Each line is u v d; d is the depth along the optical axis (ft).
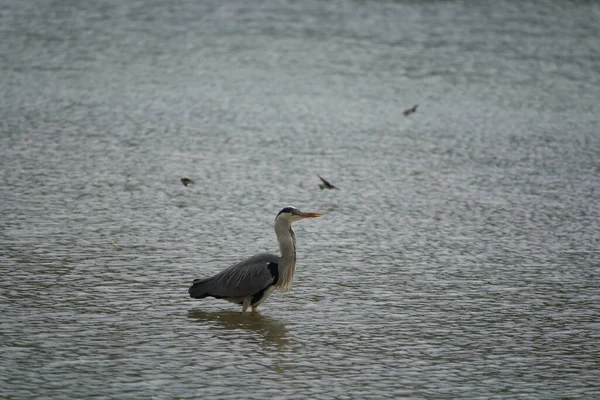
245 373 44.91
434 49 156.66
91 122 106.63
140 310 53.21
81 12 182.60
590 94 129.29
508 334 50.60
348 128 107.96
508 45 159.94
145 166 88.33
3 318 50.83
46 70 135.85
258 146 98.22
